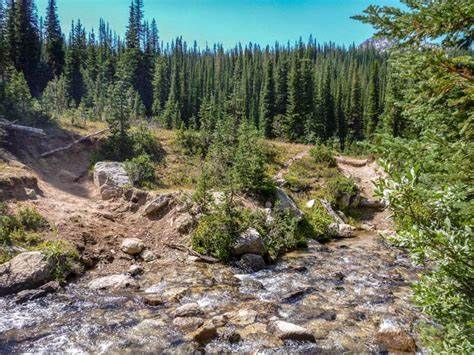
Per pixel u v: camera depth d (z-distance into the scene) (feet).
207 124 158.71
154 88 222.07
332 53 479.82
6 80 126.00
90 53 221.66
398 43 15.98
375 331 37.32
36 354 32.53
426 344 16.48
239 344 34.58
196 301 44.39
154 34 292.40
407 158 16.29
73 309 41.68
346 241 81.05
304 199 99.81
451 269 13.70
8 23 169.89
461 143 15.02
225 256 60.08
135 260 58.95
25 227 58.03
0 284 44.96
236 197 81.97
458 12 13.33
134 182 84.74
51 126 103.55
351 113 221.87
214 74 330.13
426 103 17.97
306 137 178.70
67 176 85.97
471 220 13.28
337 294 47.83
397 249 72.38
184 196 71.92
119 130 101.14
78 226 62.64
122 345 34.14
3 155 78.64
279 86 211.82
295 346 34.37
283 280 53.62
